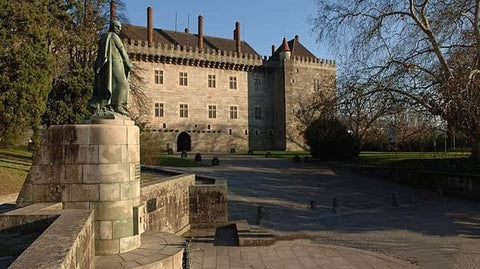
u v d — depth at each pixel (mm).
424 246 13078
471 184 23953
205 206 16766
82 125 8578
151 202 12633
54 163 8531
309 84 66875
